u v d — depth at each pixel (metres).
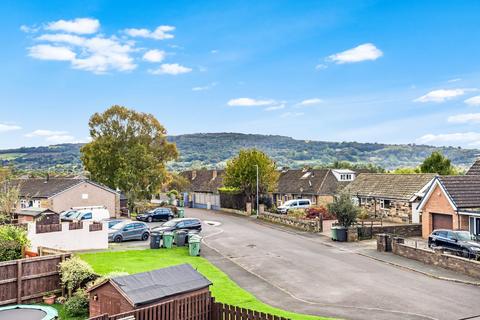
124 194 66.62
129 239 38.91
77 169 157.12
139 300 15.12
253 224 51.09
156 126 72.19
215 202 73.31
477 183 37.53
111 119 69.19
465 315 18.94
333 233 38.53
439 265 28.05
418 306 20.16
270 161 64.81
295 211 53.94
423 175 49.31
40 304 20.58
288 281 24.55
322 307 19.95
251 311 15.55
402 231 40.50
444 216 37.47
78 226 33.00
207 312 16.53
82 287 20.61
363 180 57.59
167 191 90.00
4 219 44.50
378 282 24.47
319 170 70.38
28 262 20.58
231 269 27.41
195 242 31.50
